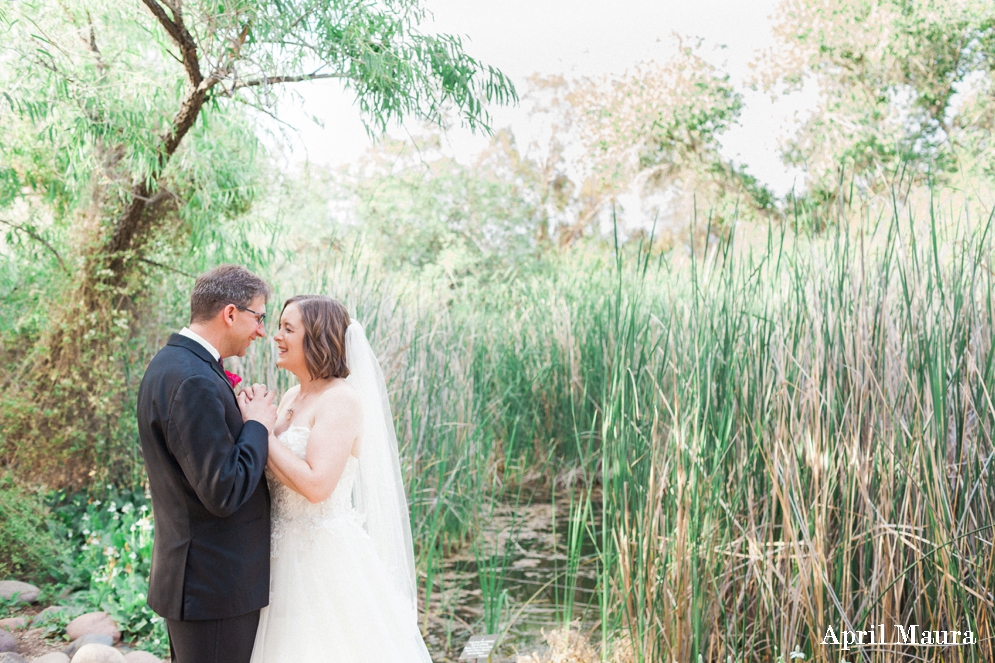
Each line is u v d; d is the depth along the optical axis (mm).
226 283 2066
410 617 2342
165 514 1944
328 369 2268
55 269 4637
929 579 2602
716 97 10727
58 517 4406
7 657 2900
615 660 2971
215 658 1932
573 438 5535
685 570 2781
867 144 8672
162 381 1915
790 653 2627
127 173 4750
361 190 10781
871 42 9742
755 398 2934
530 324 6816
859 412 2678
